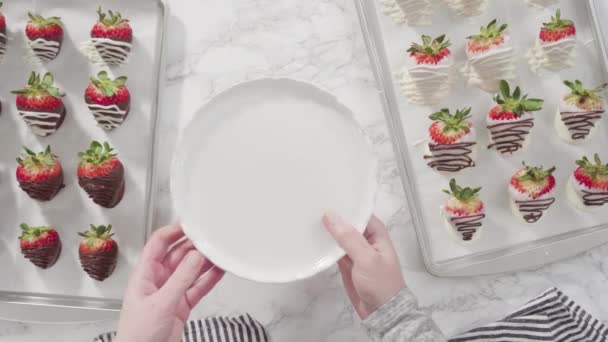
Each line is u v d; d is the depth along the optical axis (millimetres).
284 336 1195
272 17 1269
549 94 1233
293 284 1201
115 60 1190
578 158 1212
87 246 1104
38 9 1220
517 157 1204
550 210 1190
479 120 1215
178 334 916
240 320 1113
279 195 901
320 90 891
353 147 900
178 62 1250
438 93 1205
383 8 1253
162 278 947
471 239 1157
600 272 1212
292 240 890
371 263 837
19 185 1144
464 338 1106
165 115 1229
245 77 1251
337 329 1196
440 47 1192
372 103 1250
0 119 1195
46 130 1163
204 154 900
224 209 891
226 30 1262
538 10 1261
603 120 1215
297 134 915
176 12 1261
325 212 878
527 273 1215
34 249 1103
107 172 1101
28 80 1201
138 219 1163
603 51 1228
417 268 1201
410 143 1199
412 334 834
